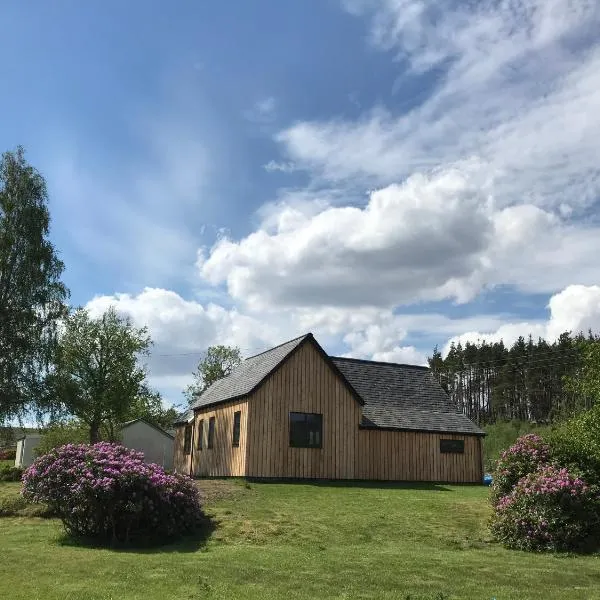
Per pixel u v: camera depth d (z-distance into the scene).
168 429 63.69
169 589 9.78
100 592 9.47
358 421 28.45
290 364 27.42
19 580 10.30
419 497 20.73
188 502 15.29
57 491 14.45
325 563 11.80
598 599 9.64
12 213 37.47
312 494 20.77
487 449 63.94
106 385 49.09
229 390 30.00
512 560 12.53
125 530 14.71
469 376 105.62
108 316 50.69
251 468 25.83
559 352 90.12
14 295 36.66
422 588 10.12
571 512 14.12
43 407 36.66
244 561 11.97
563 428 19.44
